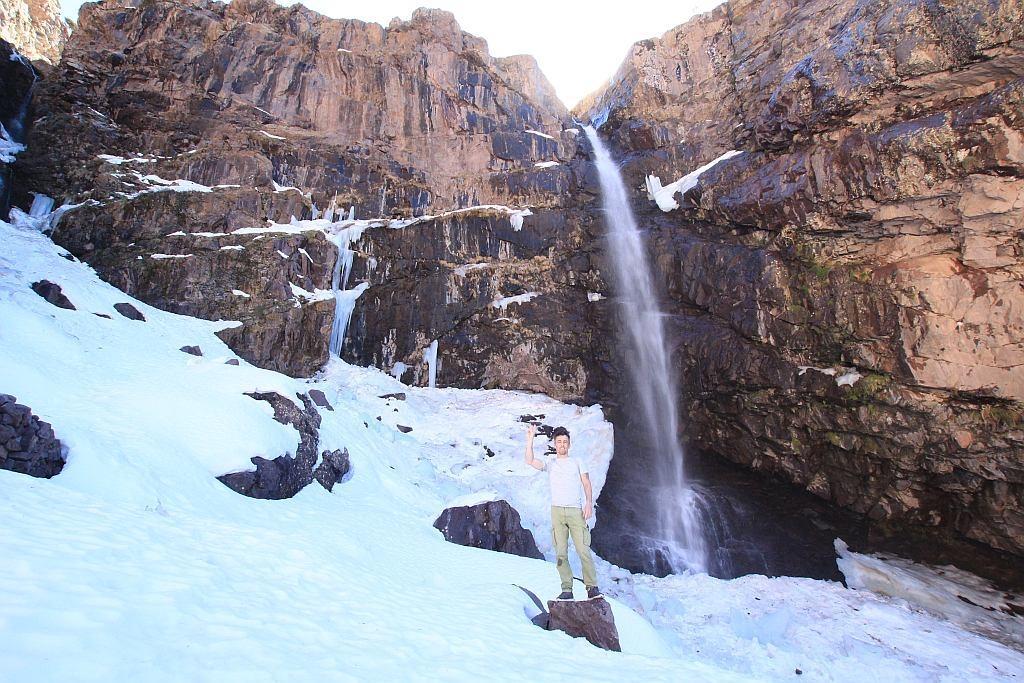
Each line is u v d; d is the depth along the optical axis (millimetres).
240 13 22938
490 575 7375
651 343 17547
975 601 11867
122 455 6887
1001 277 11820
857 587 12531
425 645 4133
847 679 8578
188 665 2838
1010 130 11094
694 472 16562
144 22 21125
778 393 14930
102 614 3055
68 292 13055
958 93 12469
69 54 20562
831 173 13656
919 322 12445
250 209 18484
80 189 18484
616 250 18422
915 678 8641
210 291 16469
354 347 18734
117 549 4082
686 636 10055
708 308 16391
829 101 13930
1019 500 12062
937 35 12195
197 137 20109
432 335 19172
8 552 3447
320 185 20344
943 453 12680
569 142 23266
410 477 12695
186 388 10000
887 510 13891
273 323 16266
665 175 18828
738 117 17672
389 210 20938
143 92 19969
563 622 5535
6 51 21469
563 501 5883
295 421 10562
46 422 6395
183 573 4051
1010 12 11125
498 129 23078
